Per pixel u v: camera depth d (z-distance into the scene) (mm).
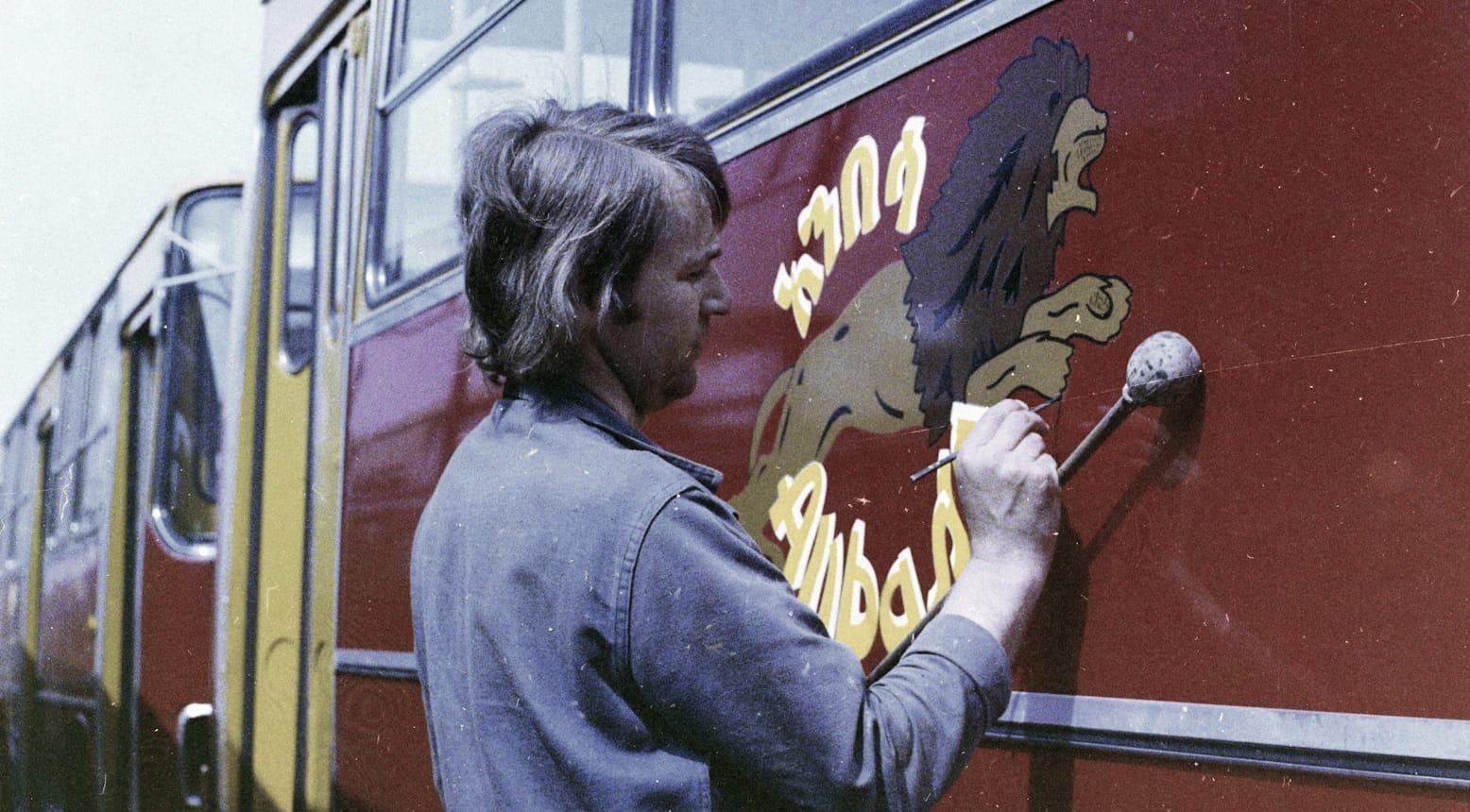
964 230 1968
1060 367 1805
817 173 2256
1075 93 1816
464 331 1567
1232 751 1583
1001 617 1498
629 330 1515
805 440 2234
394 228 3752
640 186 1472
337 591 3818
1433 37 1445
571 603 1372
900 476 2039
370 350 3775
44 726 4930
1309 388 1528
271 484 4141
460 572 1490
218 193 4332
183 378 4453
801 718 1327
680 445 2549
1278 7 1587
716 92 2520
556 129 1509
